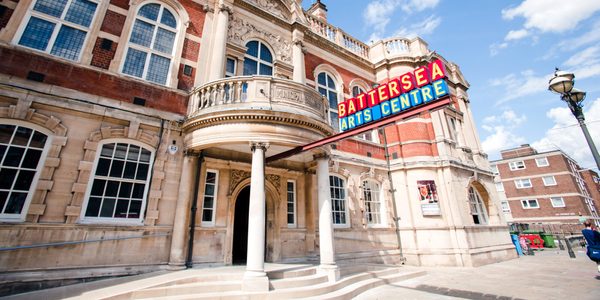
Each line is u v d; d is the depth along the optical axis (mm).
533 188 35312
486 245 13312
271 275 6449
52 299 4621
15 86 6086
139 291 5074
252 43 11383
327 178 8094
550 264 12016
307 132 7680
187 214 7430
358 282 7691
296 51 12453
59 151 6270
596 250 8430
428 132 14508
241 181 9078
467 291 7215
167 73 8641
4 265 5250
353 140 13250
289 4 13281
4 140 5895
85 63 7180
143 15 8734
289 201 10336
